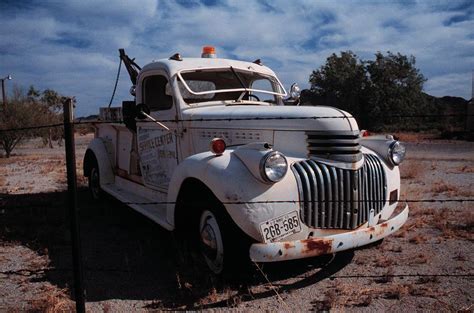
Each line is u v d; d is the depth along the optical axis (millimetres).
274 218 3533
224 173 3600
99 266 4426
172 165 5246
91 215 6543
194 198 4113
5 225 5945
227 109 4750
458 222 5723
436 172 10898
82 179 10047
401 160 4453
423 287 3773
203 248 4023
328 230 3754
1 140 18828
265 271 4199
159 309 3461
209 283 3842
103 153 6980
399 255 4598
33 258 4719
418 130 27891
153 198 5715
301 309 3430
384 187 4230
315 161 3809
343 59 34906
